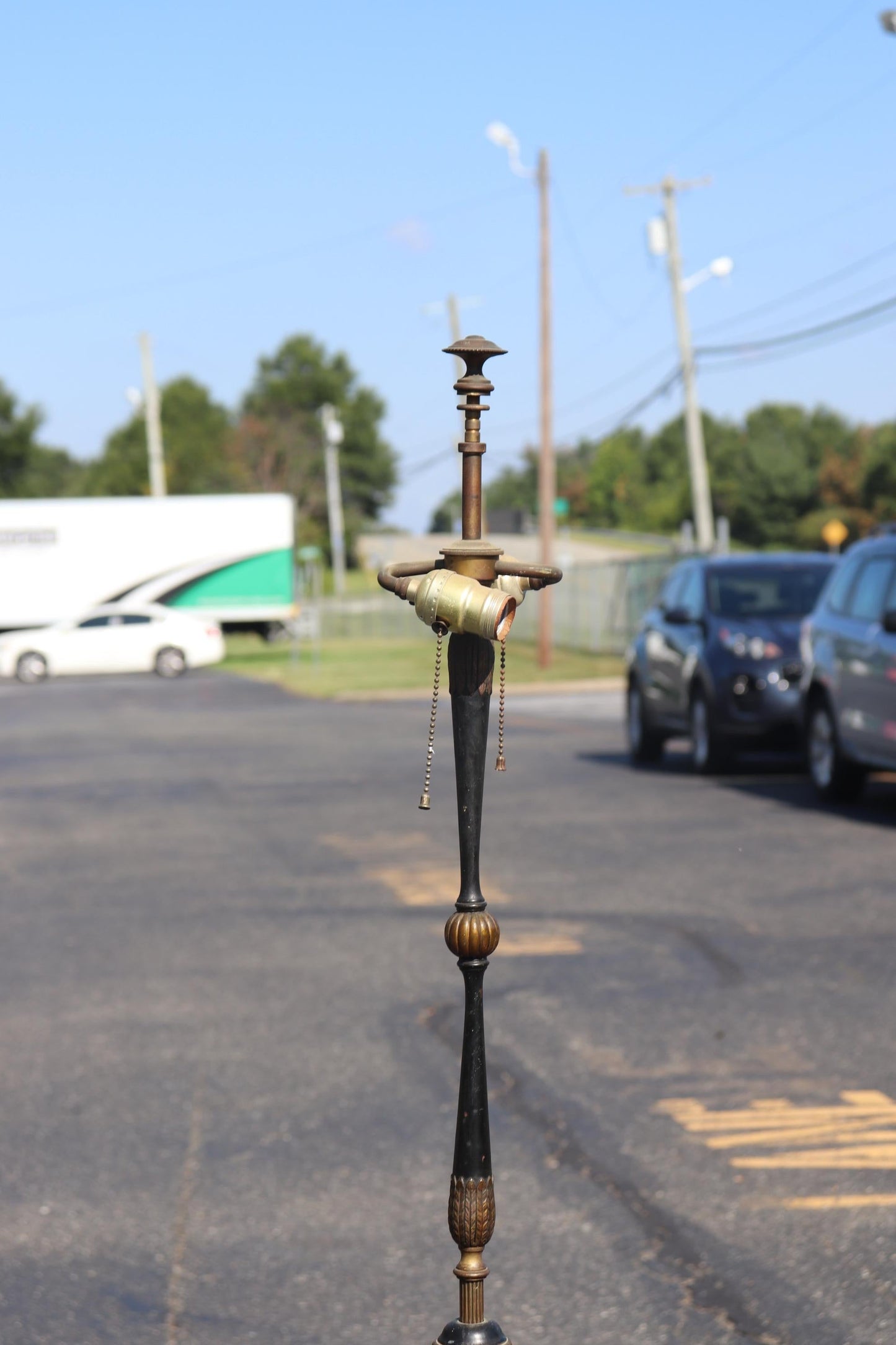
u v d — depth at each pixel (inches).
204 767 694.5
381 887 391.5
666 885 383.2
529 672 1332.4
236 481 4512.8
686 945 318.3
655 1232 176.6
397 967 305.0
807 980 287.7
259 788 611.5
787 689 586.2
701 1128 210.1
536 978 292.8
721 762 605.9
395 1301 161.2
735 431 6427.2
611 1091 226.1
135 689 1366.9
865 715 490.6
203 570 1871.3
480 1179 99.8
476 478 100.0
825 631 527.2
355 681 1328.7
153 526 1862.7
